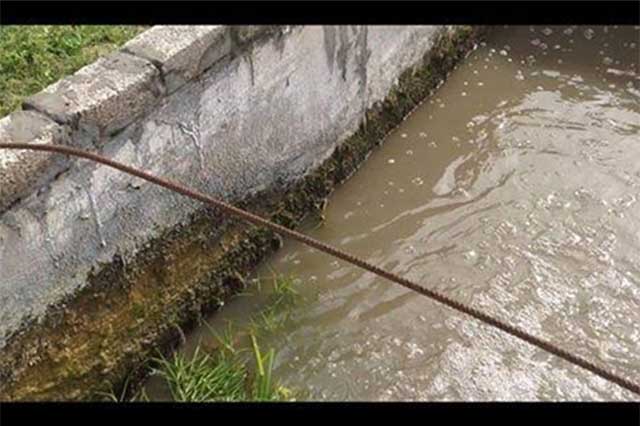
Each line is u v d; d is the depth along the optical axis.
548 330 4.07
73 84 3.34
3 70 3.76
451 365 3.93
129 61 3.47
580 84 5.63
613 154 5.06
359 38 4.68
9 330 3.24
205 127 3.84
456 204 4.78
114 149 3.43
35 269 3.26
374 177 4.96
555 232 4.57
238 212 2.98
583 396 3.79
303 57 4.30
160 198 3.73
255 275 4.35
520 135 5.23
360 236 4.59
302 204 4.65
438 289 4.28
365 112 5.00
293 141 4.45
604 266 4.39
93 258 3.50
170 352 3.95
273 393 3.76
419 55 5.38
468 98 5.54
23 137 3.11
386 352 3.99
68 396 3.53
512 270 4.37
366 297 4.25
